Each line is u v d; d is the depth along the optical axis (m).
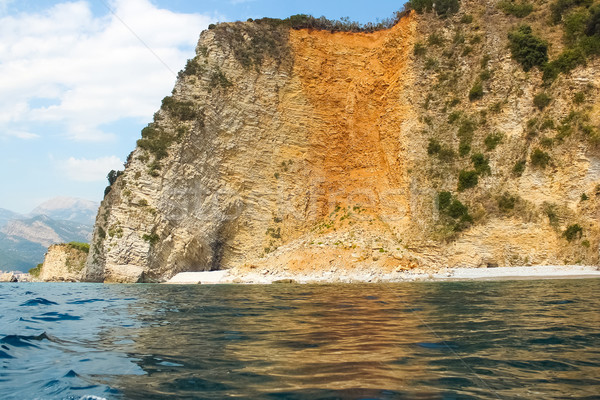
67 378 6.78
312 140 45.12
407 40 45.59
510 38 40.94
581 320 11.09
